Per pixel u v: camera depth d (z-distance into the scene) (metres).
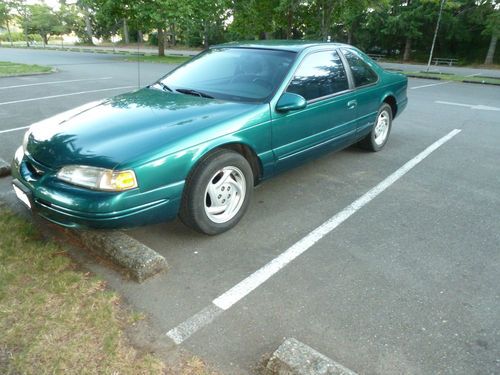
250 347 2.08
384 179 4.37
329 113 3.87
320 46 3.94
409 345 2.10
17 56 26.58
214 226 3.01
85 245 2.85
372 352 2.05
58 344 2.01
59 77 13.46
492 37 33.62
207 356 2.01
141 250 2.64
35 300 2.28
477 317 2.31
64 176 2.47
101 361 1.93
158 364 1.94
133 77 13.82
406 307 2.38
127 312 2.28
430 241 3.12
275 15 23.23
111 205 2.37
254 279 2.62
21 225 3.02
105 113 3.01
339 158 5.04
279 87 3.33
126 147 2.50
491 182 4.35
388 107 5.19
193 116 2.92
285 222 3.37
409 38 38.25
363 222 3.40
